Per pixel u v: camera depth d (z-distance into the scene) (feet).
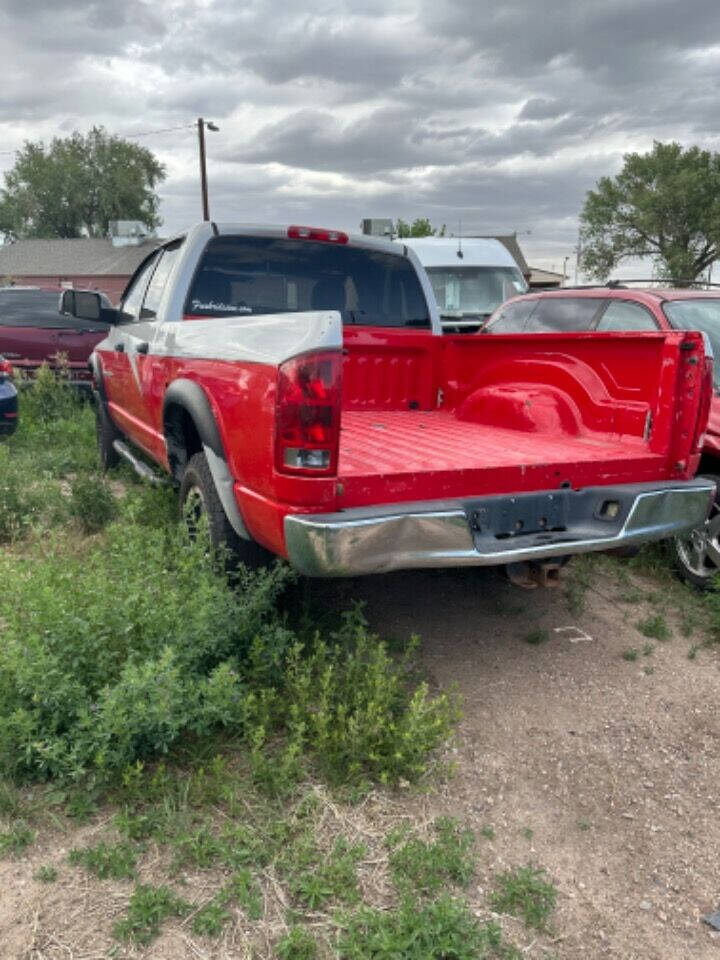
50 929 8.05
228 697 10.60
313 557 10.68
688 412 13.43
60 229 265.54
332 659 12.39
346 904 8.57
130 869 8.78
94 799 9.67
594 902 8.99
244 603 12.60
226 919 8.29
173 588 12.35
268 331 11.78
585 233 226.58
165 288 17.35
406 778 10.68
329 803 9.98
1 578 11.97
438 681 13.20
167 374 16.07
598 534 12.68
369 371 18.28
